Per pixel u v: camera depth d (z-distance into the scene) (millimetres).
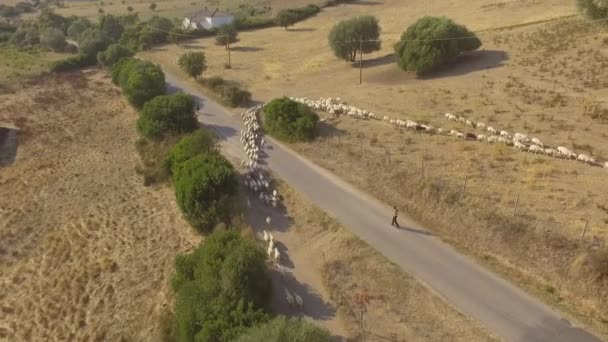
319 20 121500
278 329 22641
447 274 30156
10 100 76438
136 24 125688
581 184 35969
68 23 139875
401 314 27688
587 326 25438
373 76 72125
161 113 55844
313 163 46750
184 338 25812
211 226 37625
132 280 34812
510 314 26750
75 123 67688
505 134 45031
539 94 54250
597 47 63438
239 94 67125
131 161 55156
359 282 30484
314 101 62219
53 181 51344
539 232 30594
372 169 42656
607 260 26875
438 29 65812
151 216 43094
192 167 40312
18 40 124125
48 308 33250
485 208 33875
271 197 40938
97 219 43438
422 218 36031
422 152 44219
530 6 92938
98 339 30062
